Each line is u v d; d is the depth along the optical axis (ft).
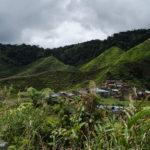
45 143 8.88
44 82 184.44
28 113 11.25
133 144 5.61
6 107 12.78
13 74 353.72
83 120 9.14
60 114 10.50
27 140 8.59
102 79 191.83
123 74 203.92
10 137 9.84
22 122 10.71
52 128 9.73
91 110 9.48
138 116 5.34
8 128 10.38
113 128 6.56
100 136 6.95
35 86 171.73
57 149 8.47
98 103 9.55
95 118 9.07
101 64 324.80
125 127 5.95
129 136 5.64
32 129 9.53
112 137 6.51
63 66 357.20
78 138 8.13
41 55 432.25
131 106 6.26
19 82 167.94
